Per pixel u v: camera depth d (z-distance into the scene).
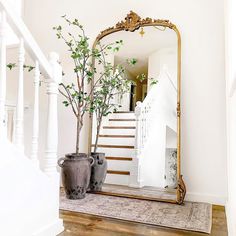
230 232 1.53
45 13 3.41
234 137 1.48
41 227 1.49
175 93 2.57
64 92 3.16
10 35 3.06
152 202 2.36
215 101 2.45
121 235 1.57
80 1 3.21
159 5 2.76
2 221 1.23
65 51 3.22
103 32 2.96
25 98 3.37
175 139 2.52
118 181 2.77
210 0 2.54
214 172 2.40
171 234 1.60
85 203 2.26
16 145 1.41
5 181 1.26
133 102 2.80
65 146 3.12
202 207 2.20
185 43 2.61
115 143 2.85
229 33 1.89
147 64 2.76
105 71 2.87
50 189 1.59
